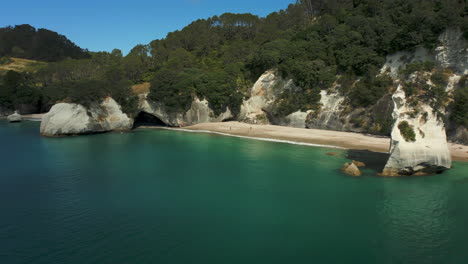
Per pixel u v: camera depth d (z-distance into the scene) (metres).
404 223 23.44
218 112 75.69
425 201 27.36
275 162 40.88
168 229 22.42
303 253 19.53
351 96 60.94
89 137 63.34
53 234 21.59
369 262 18.59
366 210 25.69
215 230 22.36
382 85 57.19
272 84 73.44
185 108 75.00
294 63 69.69
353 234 21.95
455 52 51.38
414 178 33.47
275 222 23.64
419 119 34.03
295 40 81.44
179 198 28.33
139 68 94.19
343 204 26.94
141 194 29.33
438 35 53.62
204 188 30.98
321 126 64.00
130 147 52.16
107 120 70.12
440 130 34.00
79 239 20.92
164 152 47.97
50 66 127.88
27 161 41.94
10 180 33.44
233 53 95.88
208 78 75.31
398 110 35.00
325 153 45.66
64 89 103.94
